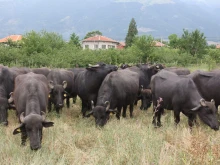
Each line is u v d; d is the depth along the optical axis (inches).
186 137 337.1
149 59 1344.7
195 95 383.9
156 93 423.2
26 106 346.0
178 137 351.6
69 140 346.6
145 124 420.8
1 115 384.2
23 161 306.5
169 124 398.9
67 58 1098.1
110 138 346.3
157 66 554.9
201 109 370.3
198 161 289.0
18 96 366.9
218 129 364.2
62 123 404.8
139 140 333.1
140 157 303.9
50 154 315.3
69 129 387.9
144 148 316.2
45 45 1246.3
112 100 431.8
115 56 1226.6
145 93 498.6
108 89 430.0
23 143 340.8
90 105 476.1
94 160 308.7
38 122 321.4
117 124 396.5
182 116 431.5
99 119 400.5
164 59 1354.6
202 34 1567.4
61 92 453.4
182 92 389.1
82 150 337.4
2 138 345.7
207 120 368.2
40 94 361.4
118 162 302.2
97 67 465.7
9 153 321.1
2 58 997.8
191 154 294.8
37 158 306.3
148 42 1353.3
